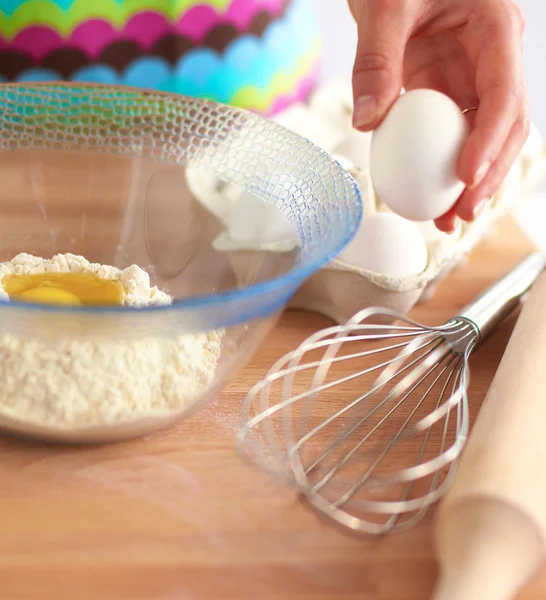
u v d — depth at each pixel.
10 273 0.50
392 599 0.40
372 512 0.44
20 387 0.43
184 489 0.44
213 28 0.72
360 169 0.60
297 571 0.41
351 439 0.48
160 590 0.40
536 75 0.99
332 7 0.92
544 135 1.02
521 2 0.94
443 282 0.63
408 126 0.47
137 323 0.39
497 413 0.43
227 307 0.40
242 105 0.76
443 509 0.40
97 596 0.39
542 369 0.46
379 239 0.54
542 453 0.41
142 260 0.55
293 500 0.44
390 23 0.48
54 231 0.55
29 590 0.39
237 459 0.46
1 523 0.42
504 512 0.38
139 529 0.42
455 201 0.49
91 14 0.69
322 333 0.47
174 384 0.45
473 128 0.49
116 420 0.43
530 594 0.41
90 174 0.56
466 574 0.38
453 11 0.52
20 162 0.55
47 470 0.44
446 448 0.48
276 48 0.76
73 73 0.71
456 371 0.54
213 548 0.42
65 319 0.39
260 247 0.51
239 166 0.54
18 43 0.69
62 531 0.42
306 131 0.70
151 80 0.73
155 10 0.70
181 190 0.55
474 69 0.56
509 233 0.70
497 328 0.57
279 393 0.51
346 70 0.97
